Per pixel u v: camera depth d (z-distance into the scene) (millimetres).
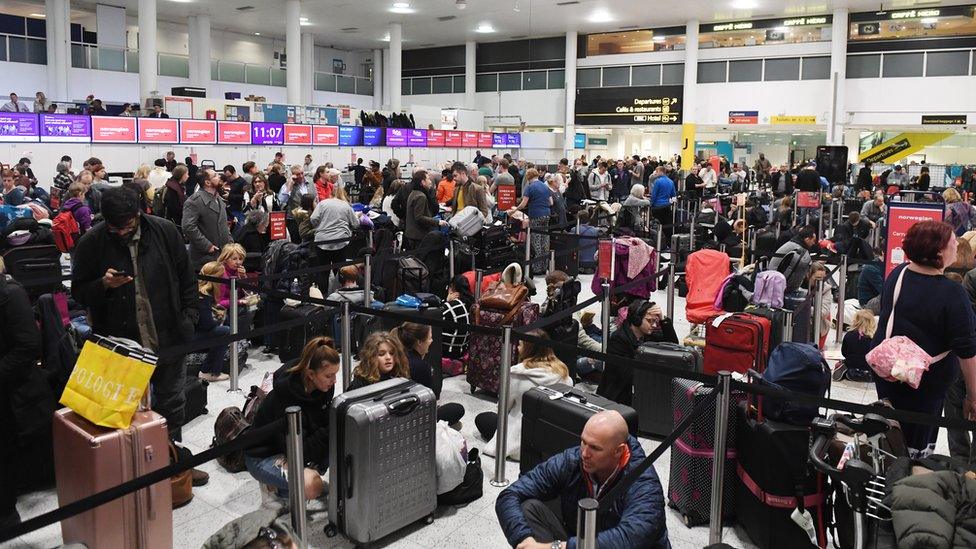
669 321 5730
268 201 10781
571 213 14531
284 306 6844
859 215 11445
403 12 27969
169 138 19000
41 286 5977
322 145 22578
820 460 3096
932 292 3715
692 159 29188
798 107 27266
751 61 28016
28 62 25062
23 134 16547
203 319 6012
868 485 2955
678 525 4066
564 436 4055
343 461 3646
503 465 4500
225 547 2199
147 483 2725
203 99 21281
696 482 4020
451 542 3803
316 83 34375
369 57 39156
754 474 3740
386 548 3727
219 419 4656
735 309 7055
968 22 24172
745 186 23125
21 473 4137
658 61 30062
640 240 8031
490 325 5926
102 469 3098
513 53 33812
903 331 3797
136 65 27406
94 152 17766
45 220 9047
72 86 25422
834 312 9008
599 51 31359
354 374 4297
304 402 3914
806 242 7543
